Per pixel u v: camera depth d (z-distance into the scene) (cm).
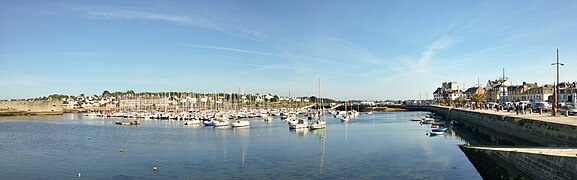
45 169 4700
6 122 14088
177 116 14588
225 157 5353
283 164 4825
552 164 2766
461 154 5341
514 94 17725
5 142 7388
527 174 3111
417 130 9119
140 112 18525
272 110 19775
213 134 8600
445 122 11388
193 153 5725
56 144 7000
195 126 11119
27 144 7038
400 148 6025
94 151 6038
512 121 5638
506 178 3478
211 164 4872
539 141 4681
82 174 4428
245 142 6981
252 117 15425
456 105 14800
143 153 5778
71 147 6544
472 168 4450
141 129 10256
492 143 6394
